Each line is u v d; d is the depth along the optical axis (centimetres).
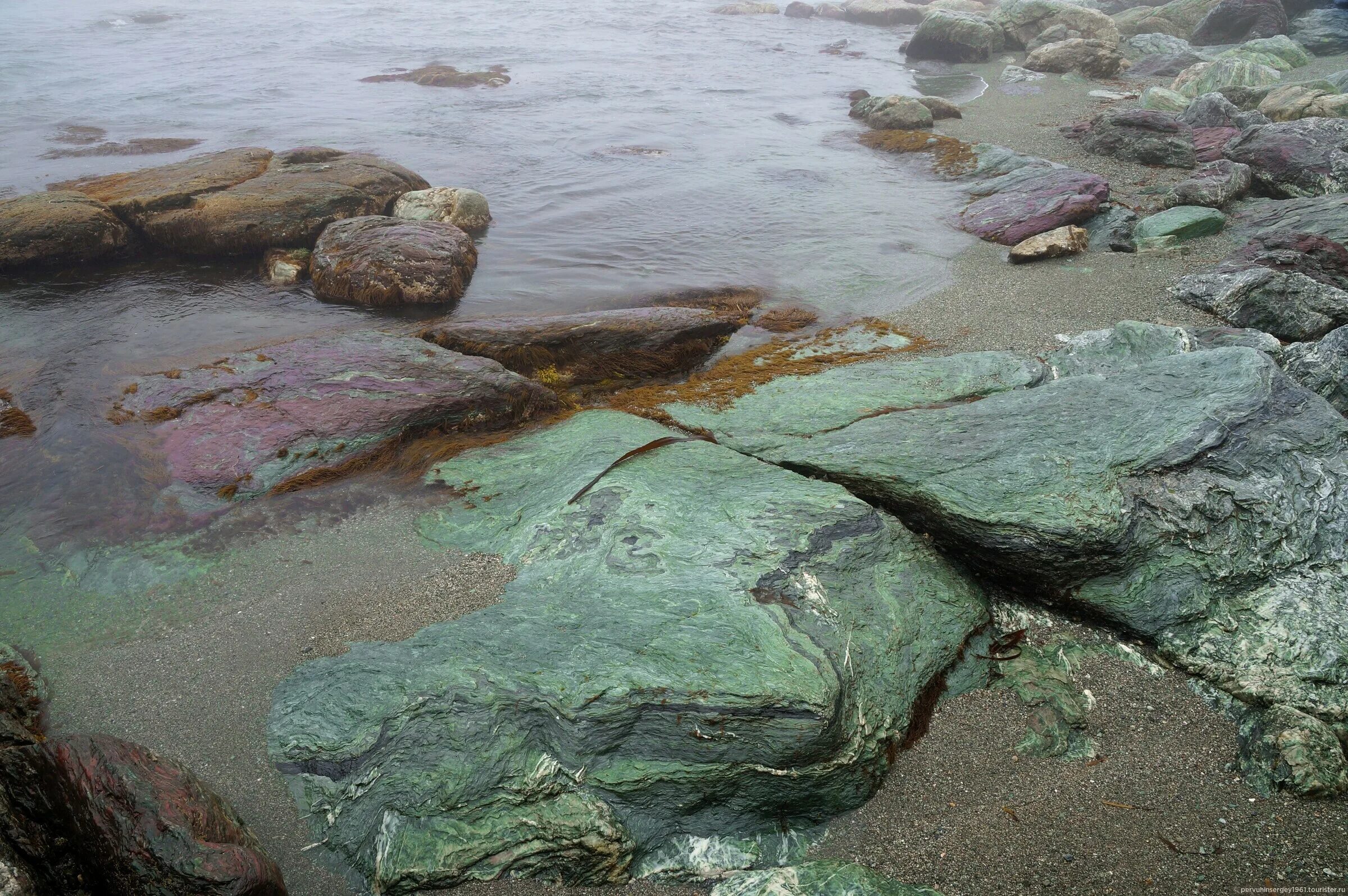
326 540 511
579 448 546
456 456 557
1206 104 1004
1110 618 471
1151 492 484
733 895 342
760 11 2370
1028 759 404
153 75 1383
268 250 791
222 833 337
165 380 602
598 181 952
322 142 1055
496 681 390
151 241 796
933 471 501
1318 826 364
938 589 472
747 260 788
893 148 1057
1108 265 746
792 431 550
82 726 408
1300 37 1412
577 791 363
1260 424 501
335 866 357
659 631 411
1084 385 537
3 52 1522
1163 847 359
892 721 399
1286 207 775
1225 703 432
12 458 557
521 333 636
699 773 366
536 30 1941
